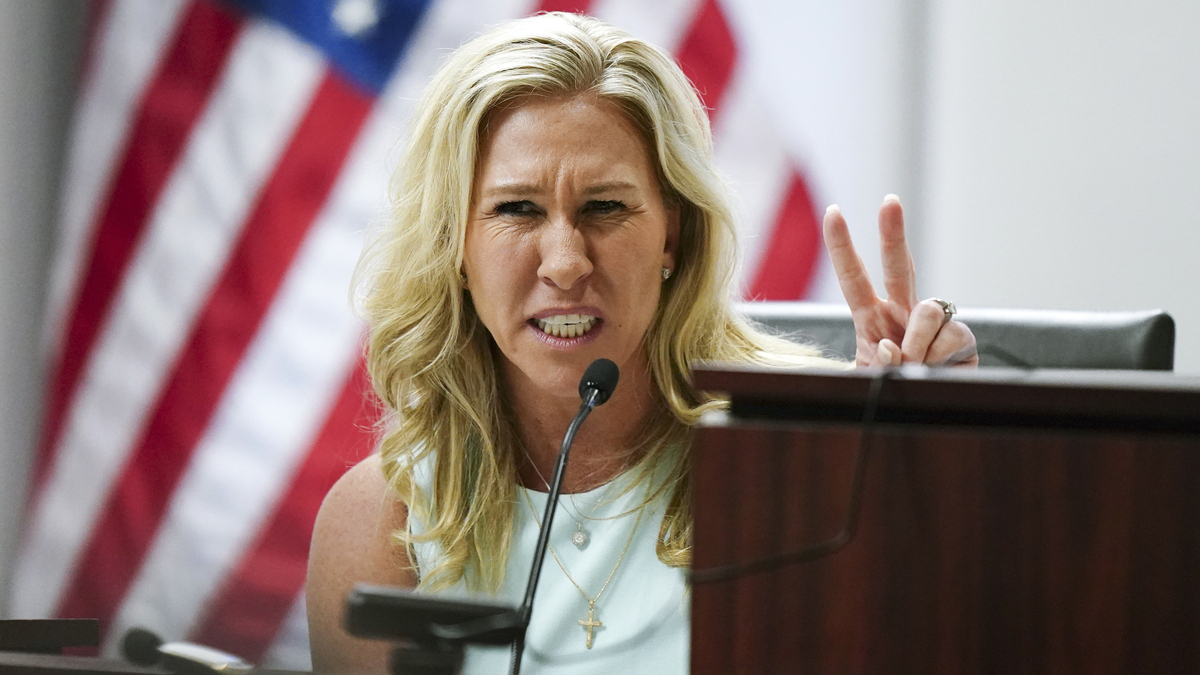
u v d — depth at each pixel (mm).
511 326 5328
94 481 11227
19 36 11031
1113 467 2760
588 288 5184
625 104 5273
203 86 11125
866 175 10508
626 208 5262
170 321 11180
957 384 2865
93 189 11195
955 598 2836
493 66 5223
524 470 5855
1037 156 9891
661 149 5293
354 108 11070
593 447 5750
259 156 11078
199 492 11203
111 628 11219
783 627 2924
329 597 5996
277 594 11188
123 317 11195
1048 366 6199
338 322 11148
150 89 11156
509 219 5281
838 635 2893
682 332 5641
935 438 2854
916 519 2857
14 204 11117
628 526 5512
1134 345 6062
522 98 5234
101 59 11219
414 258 5707
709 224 5578
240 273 11148
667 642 5211
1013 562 2809
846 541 2881
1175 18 9469
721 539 2965
